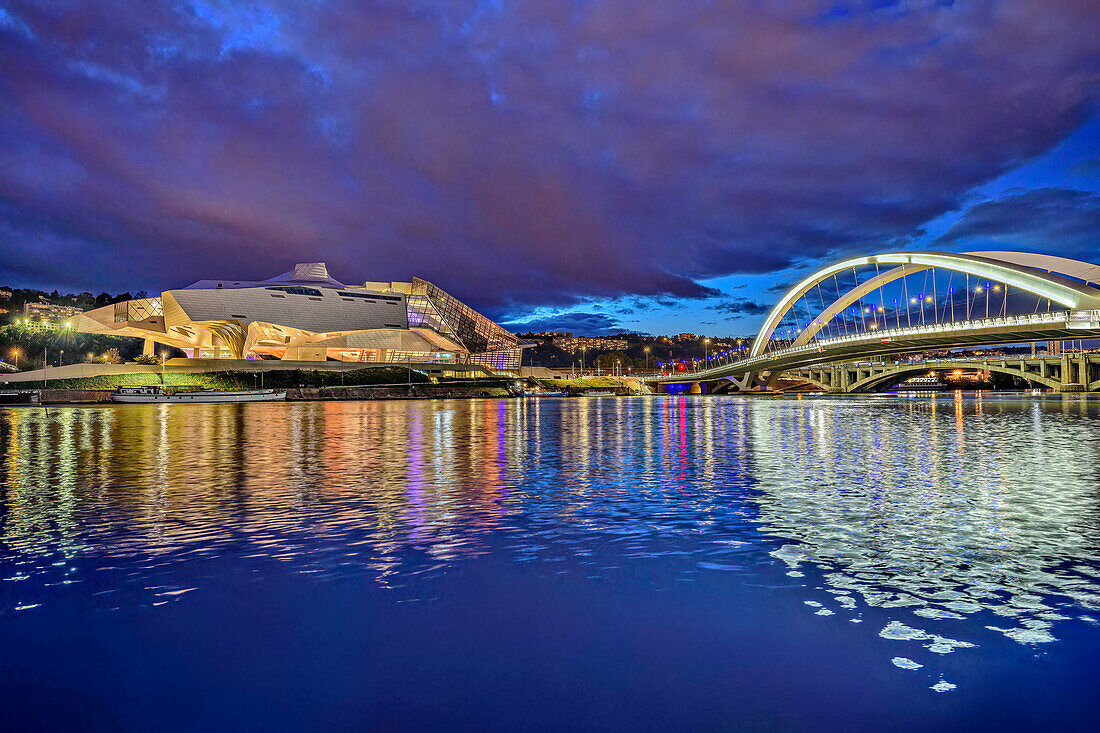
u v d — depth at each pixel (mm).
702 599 6719
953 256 86875
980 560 8047
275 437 28922
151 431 32781
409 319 134625
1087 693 4695
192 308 106688
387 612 6410
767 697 4699
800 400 103812
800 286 124000
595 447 24109
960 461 18938
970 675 4988
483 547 8898
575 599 6750
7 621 6188
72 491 13680
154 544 9055
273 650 5539
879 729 4270
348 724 4387
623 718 4430
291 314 116500
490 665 5230
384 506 11977
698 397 133625
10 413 54406
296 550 8727
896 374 154500
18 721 4438
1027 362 136875
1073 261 75750
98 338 126062
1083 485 14133
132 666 5258
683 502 12320
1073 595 6723
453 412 58281
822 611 6328
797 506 11805
